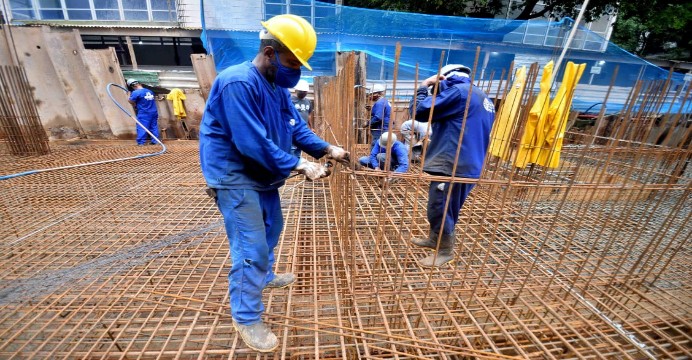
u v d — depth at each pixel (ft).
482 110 7.25
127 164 17.11
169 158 18.40
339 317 6.58
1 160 17.46
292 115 5.85
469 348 5.95
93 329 6.37
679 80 25.54
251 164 5.32
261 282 5.66
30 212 11.37
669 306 7.73
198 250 9.36
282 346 6.01
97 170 15.98
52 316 7.00
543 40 29.43
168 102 24.97
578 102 26.48
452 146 7.29
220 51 28.58
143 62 41.68
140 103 21.97
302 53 4.82
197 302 7.20
